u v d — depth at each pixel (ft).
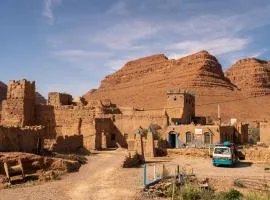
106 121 214.48
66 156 126.11
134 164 132.05
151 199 84.33
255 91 641.40
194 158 157.07
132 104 631.97
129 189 90.68
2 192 82.43
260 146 188.03
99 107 231.09
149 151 162.30
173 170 121.08
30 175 97.04
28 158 101.19
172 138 190.80
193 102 248.73
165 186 93.56
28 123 218.59
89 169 116.26
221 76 652.48
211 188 99.40
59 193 83.76
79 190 87.71
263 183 104.22
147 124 215.92
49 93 253.03
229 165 133.69
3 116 215.92
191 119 241.35
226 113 513.04
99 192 86.79
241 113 527.40
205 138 182.39
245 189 100.83
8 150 107.55
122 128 219.82
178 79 622.54
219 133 179.83
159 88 638.12
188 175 108.37
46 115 227.20
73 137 156.56
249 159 151.94
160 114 215.51
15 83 216.74
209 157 157.07
